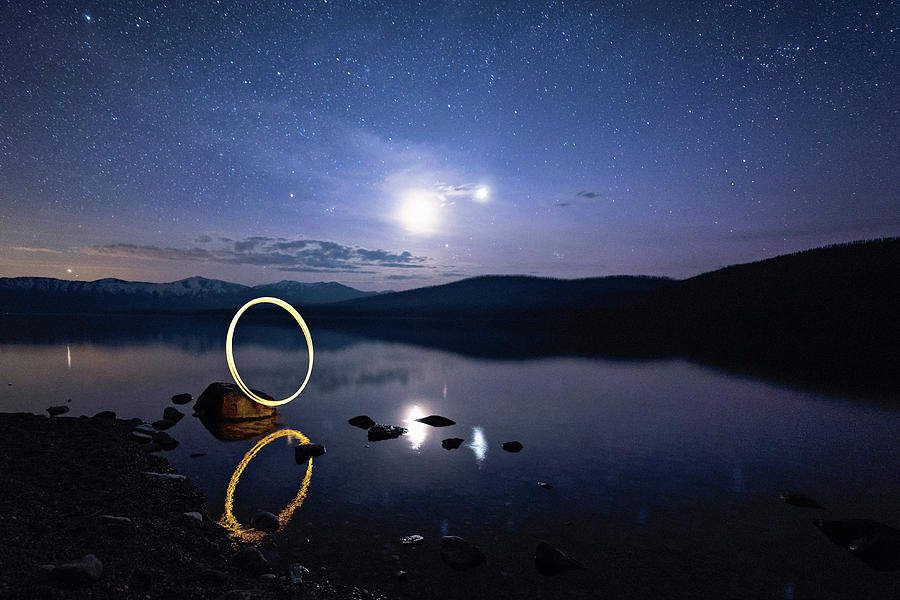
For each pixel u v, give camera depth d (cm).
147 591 416
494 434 1124
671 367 2398
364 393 1667
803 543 598
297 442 1042
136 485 721
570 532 627
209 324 8400
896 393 1658
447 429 1166
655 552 574
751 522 659
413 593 480
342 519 655
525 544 593
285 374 2134
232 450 974
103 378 1905
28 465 778
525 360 2748
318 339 4538
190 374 2039
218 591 432
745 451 994
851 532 600
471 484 797
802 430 1168
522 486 790
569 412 1371
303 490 759
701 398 1579
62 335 4741
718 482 815
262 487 769
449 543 573
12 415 1155
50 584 395
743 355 2884
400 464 898
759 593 489
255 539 589
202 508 674
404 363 2605
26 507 588
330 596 462
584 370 2311
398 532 619
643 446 1030
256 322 9394
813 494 761
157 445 970
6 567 414
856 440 1077
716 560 556
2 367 2241
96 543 499
